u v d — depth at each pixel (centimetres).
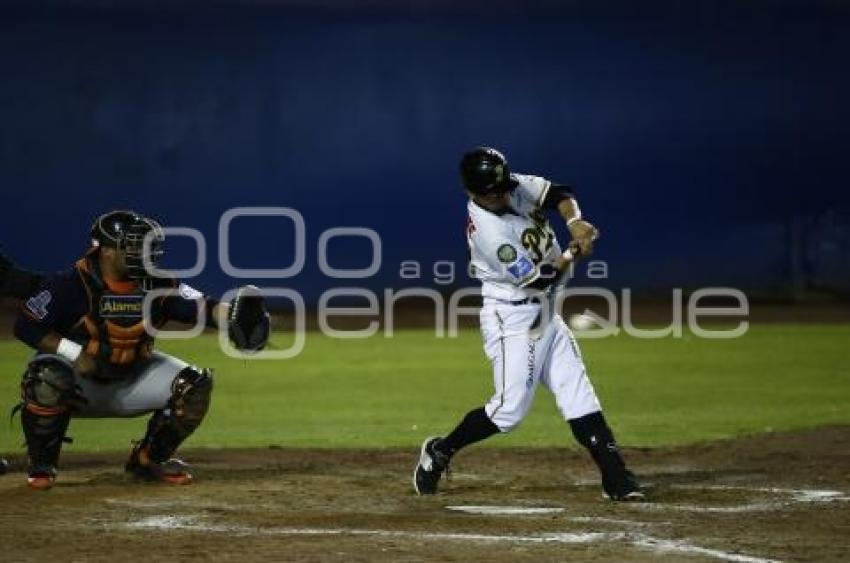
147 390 3122
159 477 3186
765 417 4556
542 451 3797
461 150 10169
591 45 10388
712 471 3425
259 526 2670
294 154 9950
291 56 10150
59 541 2522
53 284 3017
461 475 3375
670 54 10356
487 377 5572
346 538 2550
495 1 10388
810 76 10244
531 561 2358
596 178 10131
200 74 9975
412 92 10219
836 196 9931
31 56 9700
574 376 2984
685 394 5109
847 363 5953
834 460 3588
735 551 2448
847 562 2366
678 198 10012
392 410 4772
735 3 10350
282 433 4266
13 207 9400
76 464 3569
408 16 10344
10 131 9544
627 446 3891
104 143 9700
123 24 9881
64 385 3003
